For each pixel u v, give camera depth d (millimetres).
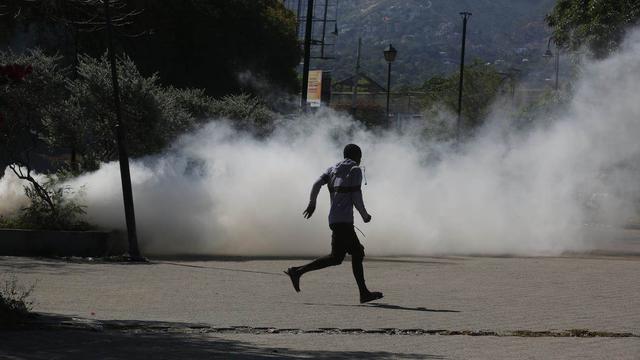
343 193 13469
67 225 20859
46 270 16594
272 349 9398
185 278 15867
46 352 8781
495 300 13672
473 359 9070
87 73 23438
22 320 10547
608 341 10219
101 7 19125
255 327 10789
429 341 10117
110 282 14969
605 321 11695
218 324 10969
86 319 10930
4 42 26359
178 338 9930
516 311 12516
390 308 12688
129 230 19391
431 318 11766
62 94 23203
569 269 19000
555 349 9688
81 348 9070
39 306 12031
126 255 19391
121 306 12320
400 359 8969
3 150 21688
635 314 12359
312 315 11891
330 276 16844
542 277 17203
